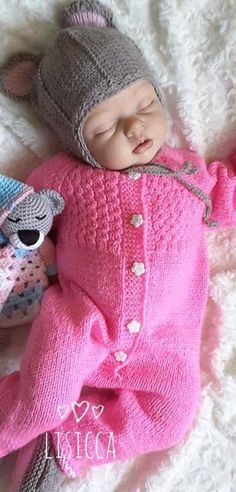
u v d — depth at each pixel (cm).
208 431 111
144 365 106
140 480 107
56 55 100
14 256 103
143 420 103
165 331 108
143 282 103
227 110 112
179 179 106
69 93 98
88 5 102
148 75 100
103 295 104
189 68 109
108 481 108
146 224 103
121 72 96
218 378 115
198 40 108
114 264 104
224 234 121
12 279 104
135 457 110
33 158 113
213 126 114
